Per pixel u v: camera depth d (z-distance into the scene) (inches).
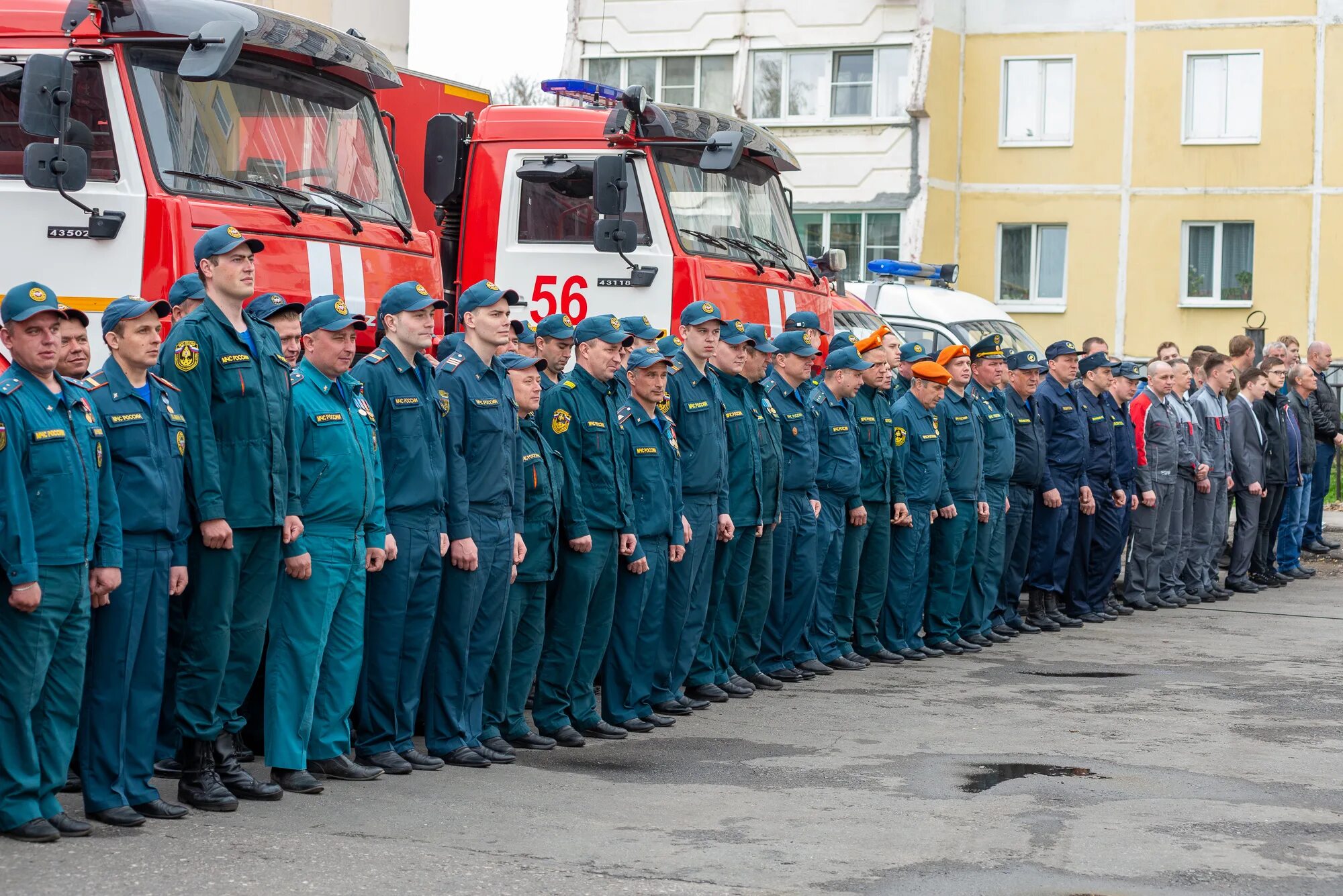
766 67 1311.5
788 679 470.9
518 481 359.3
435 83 545.6
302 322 318.7
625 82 1350.9
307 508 311.7
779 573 463.2
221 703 300.5
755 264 540.7
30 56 381.1
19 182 376.5
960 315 774.5
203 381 290.7
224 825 282.5
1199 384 716.0
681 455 418.6
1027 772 348.2
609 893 249.4
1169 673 492.4
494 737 362.9
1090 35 1284.4
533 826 290.7
